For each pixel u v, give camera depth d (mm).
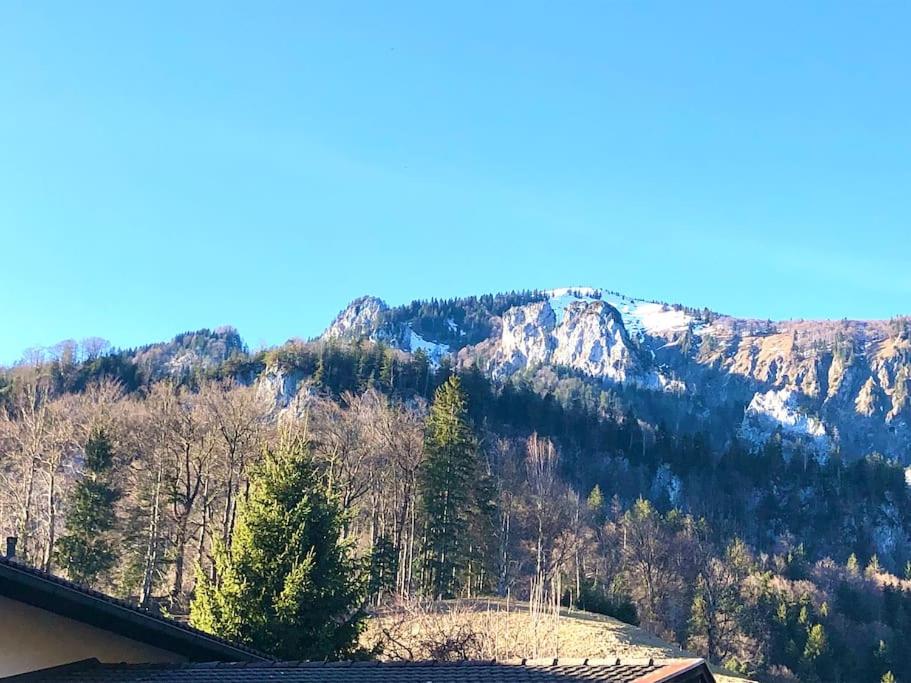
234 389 64062
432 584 52969
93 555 44438
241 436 45625
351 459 52844
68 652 12664
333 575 20875
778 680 63625
